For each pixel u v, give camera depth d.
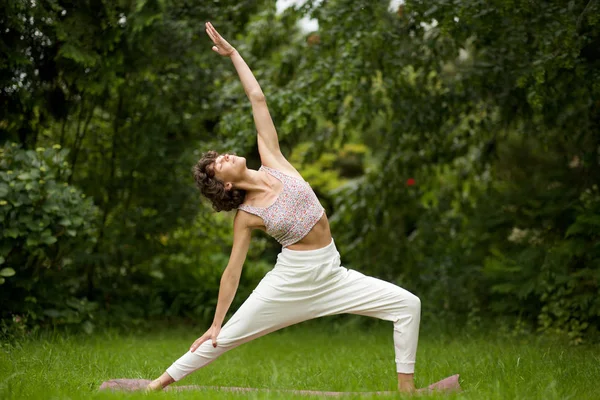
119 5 7.22
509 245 8.45
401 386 3.81
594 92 6.20
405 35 7.46
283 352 6.71
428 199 9.12
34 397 3.45
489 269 8.05
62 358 4.93
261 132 4.07
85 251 8.17
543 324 7.43
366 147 12.91
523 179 9.08
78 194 6.62
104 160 8.43
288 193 3.84
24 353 4.92
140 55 7.60
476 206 8.84
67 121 7.98
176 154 8.27
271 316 3.85
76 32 6.94
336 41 7.45
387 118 8.38
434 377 4.59
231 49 4.23
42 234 6.23
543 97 5.90
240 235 3.90
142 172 8.24
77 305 6.84
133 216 8.28
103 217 8.41
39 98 7.05
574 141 7.88
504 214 8.41
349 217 9.20
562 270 7.24
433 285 8.57
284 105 7.15
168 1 7.20
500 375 4.27
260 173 3.95
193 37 7.82
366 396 3.60
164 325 8.53
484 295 8.26
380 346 6.79
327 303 3.85
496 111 8.27
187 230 8.99
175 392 3.72
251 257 11.48
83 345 6.15
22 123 7.22
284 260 3.85
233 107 7.60
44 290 6.71
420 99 8.12
